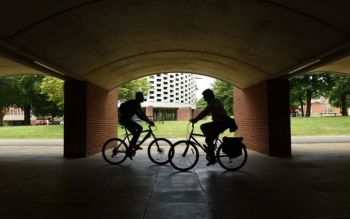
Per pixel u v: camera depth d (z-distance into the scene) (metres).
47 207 5.43
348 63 14.23
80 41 9.36
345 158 11.81
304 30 8.21
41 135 28.30
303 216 4.86
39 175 8.53
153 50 11.99
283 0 7.00
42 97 46.53
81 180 7.80
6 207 5.44
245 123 16.75
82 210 5.24
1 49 8.38
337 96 43.81
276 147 12.94
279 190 6.60
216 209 5.27
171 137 27.58
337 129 28.52
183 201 5.78
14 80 44.84
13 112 74.31
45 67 10.93
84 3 7.13
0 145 19.23
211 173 8.68
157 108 74.38
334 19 7.12
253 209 5.25
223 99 49.03
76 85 13.00
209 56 12.80
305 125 30.47
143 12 8.19
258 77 13.66
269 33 9.08
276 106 13.07
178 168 9.16
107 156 10.93
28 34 7.81
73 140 12.85
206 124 9.25
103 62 12.05
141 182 7.51
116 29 9.20
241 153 9.09
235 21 8.75
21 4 6.46
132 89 34.69
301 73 11.95
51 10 7.07
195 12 8.29
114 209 5.30
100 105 15.23
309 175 8.30
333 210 5.15
